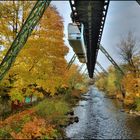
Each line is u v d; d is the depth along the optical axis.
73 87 88.88
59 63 38.66
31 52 30.50
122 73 70.44
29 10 30.80
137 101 50.09
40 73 33.53
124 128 31.97
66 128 31.17
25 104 37.91
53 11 34.97
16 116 27.78
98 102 69.81
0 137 21.84
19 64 30.30
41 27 33.41
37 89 38.12
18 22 30.72
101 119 38.81
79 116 41.53
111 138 26.86
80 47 31.80
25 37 22.70
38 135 23.56
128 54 55.72
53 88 36.09
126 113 45.97
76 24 28.44
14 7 30.27
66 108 42.78
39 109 33.38
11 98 31.00
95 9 24.45
